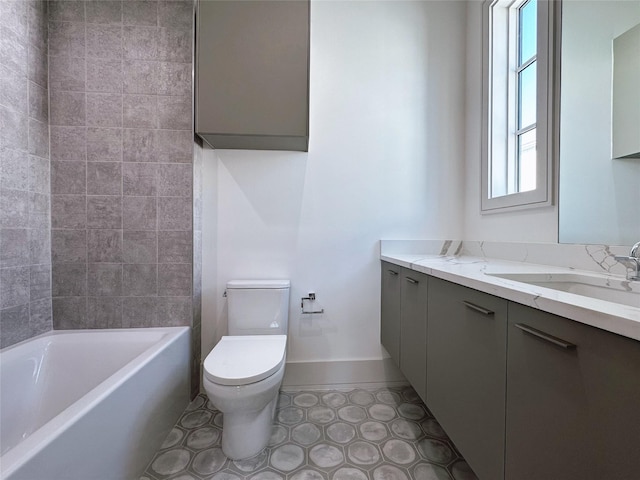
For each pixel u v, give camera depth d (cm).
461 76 197
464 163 198
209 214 184
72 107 161
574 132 120
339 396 178
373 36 192
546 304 63
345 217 191
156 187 167
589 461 54
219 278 185
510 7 174
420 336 132
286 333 173
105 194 164
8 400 124
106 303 165
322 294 190
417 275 137
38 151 152
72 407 87
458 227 199
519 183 172
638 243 90
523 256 144
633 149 100
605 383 52
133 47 164
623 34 102
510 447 75
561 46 125
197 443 135
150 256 167
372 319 193
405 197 195
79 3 161
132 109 164
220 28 154
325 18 189
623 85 102
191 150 167
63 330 161
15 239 139
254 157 186
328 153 190
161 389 135
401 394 181
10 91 134
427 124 196
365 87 192
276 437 139
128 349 150
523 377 71
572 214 121
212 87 155
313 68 189
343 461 124
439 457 126
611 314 49
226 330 185
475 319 92
